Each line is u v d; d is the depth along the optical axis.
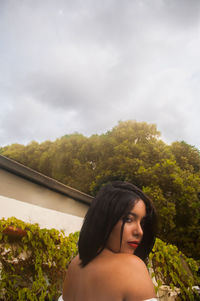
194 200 12.36
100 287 0.87
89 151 18.30
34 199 4.52
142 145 15.76
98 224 0.96
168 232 12.05
